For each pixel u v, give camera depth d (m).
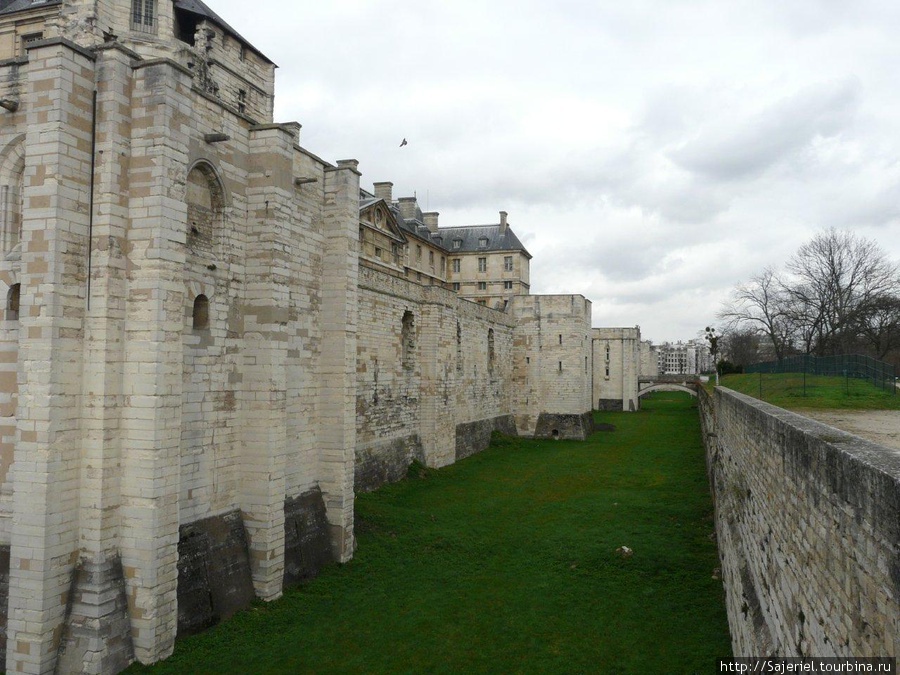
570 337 59.09
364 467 31.47
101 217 14.54
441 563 22.23
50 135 13.97
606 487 35.09
